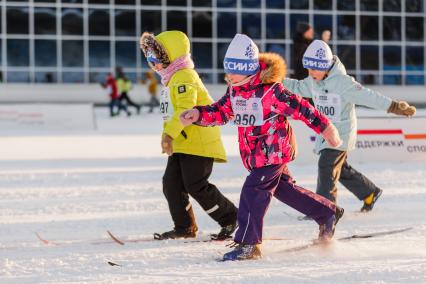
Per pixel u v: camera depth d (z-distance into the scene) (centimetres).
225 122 912
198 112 904
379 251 954
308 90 1169
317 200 945
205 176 1025
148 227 1166
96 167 2019
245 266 873
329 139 888
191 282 793
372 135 2038
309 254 938
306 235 1075
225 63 886
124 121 4281
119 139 2975
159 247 1002
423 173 1792
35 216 1273
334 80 1130
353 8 6066
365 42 6100
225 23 5972
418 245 993
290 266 870
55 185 1648
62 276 838
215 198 1029
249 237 906
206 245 1011
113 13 5878
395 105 1100
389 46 6134
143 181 1705
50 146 2689
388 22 6128
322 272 833
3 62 5734
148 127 3753
